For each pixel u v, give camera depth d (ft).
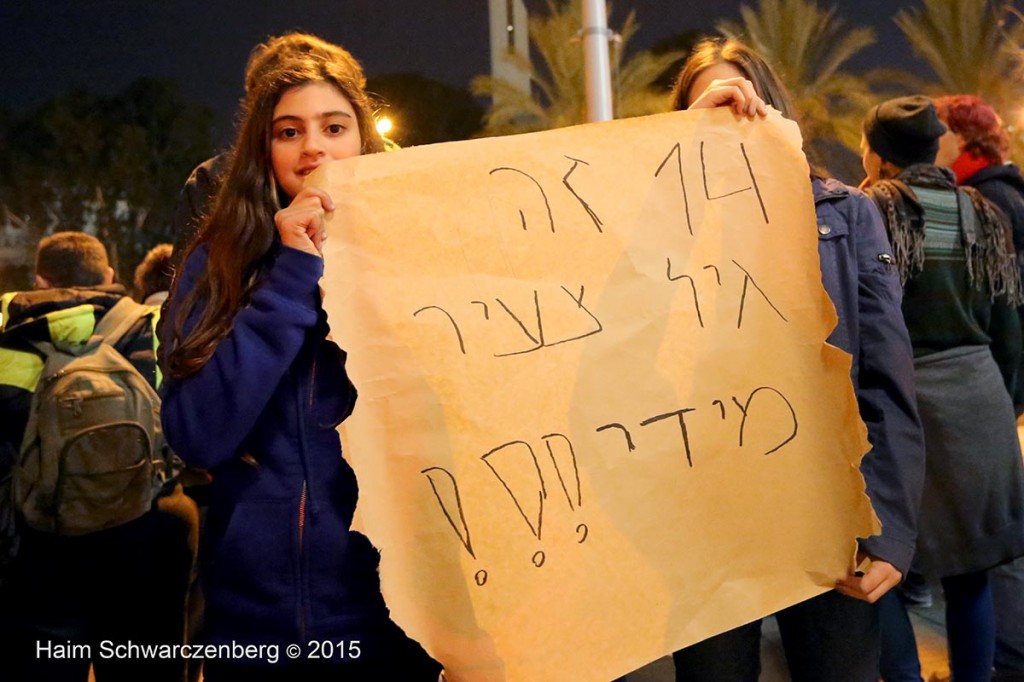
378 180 4.20
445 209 4.25
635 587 4.40
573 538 4.29
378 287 4.14
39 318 7.31
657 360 4.48
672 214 4.57
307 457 4.41
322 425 4.43
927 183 7.27
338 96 4.71
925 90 40.75
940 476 6.91
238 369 4.24
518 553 4.20
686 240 4.58
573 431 4.32
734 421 4.61
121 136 74.54
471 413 4.17
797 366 4.72
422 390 4.13
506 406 4.22
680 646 4.46
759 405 4.65
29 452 7.11
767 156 4.73
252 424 4.27
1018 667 8.16
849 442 4.67
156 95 76.64
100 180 74.49
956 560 6.89
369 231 4.17
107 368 7.35
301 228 4.19
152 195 76.07
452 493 4.14
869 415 5.28
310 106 4.60
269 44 5.11
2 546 7.20
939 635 9.57
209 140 78.18
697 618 4.50
